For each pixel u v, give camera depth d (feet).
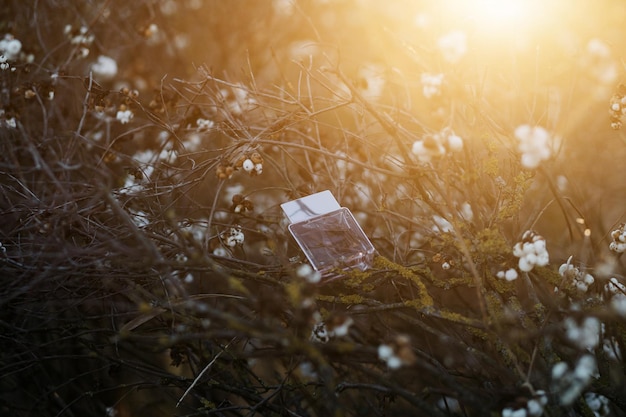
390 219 3.66
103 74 4.33
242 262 3.29
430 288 3.59
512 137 3.43
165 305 3.02
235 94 3.99
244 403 4.06
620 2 4.15
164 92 3.85
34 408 3.59
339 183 3.65
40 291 3.26
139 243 3.22
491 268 3.27
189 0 5.17
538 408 2.68
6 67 3.57
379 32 4.73
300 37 5.23
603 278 3.25
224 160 3.28
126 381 4.11
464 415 3.25
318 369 3.07
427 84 2.88
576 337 2.80
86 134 4.01
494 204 3.35
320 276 3.06
